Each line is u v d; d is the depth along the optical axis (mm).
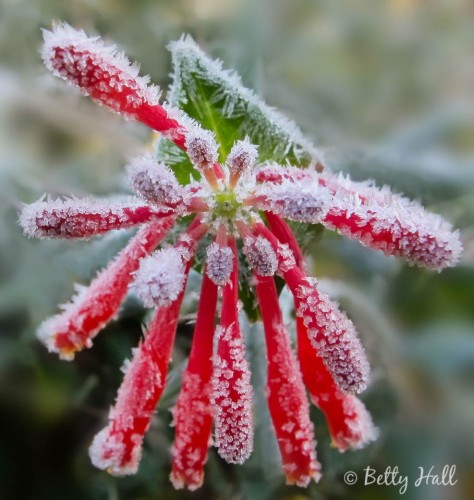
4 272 318
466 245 305
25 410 326
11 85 328
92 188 323
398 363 318
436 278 318
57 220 227
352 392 229
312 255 305
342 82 343
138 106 233
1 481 322
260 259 232
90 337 245
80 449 324
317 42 345
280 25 339
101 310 242
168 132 236
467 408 319
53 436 325
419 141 323
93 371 317
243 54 305
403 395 318
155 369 239
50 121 331
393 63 348
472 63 348
